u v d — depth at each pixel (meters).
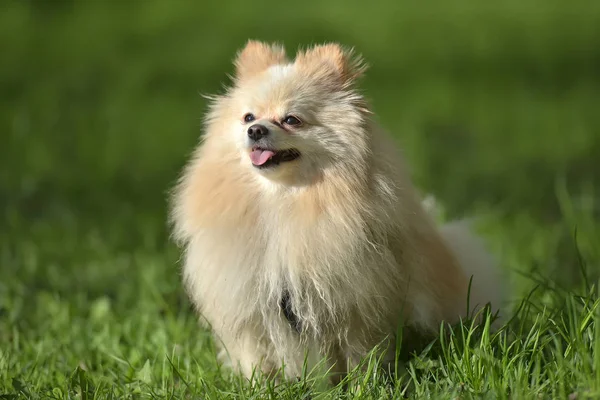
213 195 6.04
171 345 7.06
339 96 6.08
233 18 25.23
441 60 21.58
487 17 25.00
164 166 14.66
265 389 5.73
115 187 13.56
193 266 6.16
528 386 5.25
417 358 5.73
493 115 16.97
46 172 14.34
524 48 22.36
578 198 11.09
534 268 7.12
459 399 5.16
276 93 6.04
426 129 15.60
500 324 6.86
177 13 25.95
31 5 27.06
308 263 5.80
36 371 6.46
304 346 6.06
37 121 17.69
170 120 17.56
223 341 6.32
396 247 5.92
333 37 22.84
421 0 26.44
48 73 21.31
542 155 14.12
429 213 6.84
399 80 20.16
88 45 23.39
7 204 12.43
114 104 18.88
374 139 5.96
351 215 5.76
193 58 21.72
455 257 6.69
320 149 5.86
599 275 8.10
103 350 7.06
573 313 5.97
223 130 6.20
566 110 17.11
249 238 5.96
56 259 10.04
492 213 10.80
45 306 8.28
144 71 20.98
